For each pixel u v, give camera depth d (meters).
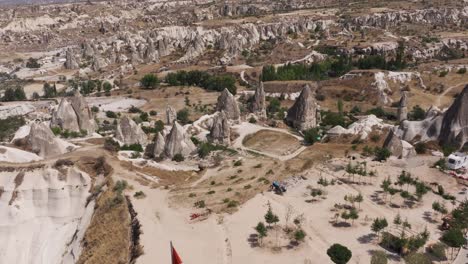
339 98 168.88
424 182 82.75
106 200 78.12
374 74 173.12
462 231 65.38
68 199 82.94
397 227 67.81
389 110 154.62
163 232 67.88
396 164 91.31
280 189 80.25
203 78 188.88
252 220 71.06
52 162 86.00
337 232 66.94
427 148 98.06
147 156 103.94
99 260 63.88
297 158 97.31
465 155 89.31
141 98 178.00
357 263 59.06
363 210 73.38
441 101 159.12
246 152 104.56
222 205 75.94
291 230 67.62
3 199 79.62
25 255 76.19
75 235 76.56
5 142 106.06
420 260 55.53
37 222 80.06
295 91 173.00
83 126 116.44
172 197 79.56
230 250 63.06
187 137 105.00
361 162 92.75
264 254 61.88
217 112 127.19
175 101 170.12
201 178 89.56
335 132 109.44
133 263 60.34
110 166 88.69
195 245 64.38
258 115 135.62
